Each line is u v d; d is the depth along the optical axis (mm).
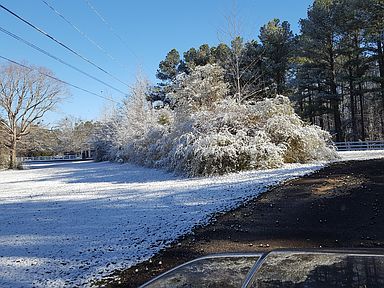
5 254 6008
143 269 4922
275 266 2188
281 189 9531
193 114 17547
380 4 29266
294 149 15977
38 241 6742
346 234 5742
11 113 46469
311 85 37812
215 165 15062
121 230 7102
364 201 7375
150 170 23016
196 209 8430
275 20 41438
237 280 2166
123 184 15797
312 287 1872
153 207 9164
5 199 13648
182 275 2404
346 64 34188
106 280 4621
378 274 1968
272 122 15703
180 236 6422
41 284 4617
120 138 38625
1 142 45406
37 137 50062
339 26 33062
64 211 9750
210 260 2604
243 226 6727
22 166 46844
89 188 15344
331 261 2195
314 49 35625
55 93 49531
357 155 20172
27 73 46906
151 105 35688
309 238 5703
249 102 17906
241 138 15414
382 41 30062
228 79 26359
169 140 20438
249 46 37719
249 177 12508
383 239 5352
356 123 40156
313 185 9516
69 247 6211
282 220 6879
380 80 31141
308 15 37625
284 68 39469
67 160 74562
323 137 17203
